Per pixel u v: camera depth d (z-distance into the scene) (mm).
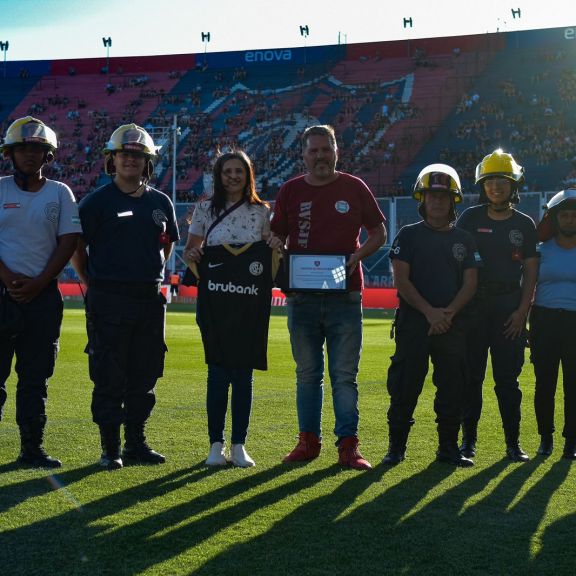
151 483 4984
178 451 5977
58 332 5590
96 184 45312
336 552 3754
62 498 4605
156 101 50375
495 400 8703
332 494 4770
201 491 4801
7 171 45719
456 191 5703
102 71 53000
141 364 5695
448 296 5691
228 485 4957
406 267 5715
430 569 3559
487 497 4758
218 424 5609
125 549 3773
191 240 5781
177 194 42156
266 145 45250
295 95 48438
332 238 5809
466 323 5762
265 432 6746
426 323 5672
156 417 7422
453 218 5855
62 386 9414
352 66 49188
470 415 6078
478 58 47219
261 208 5758
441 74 47062
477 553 3770
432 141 42906
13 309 5336
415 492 4844
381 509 4465
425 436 6648
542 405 6156
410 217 34250
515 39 47094
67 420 7160
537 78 45094
